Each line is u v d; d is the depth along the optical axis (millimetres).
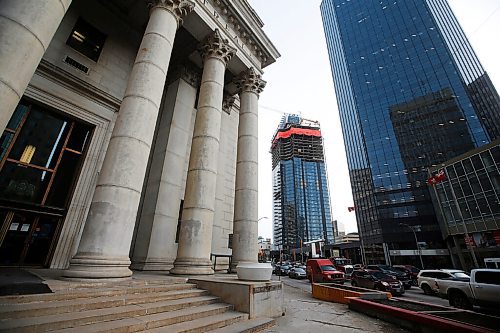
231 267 12031
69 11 11867
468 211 37062
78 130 11461
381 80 74000
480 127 58156
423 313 7203
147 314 5383
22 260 8945
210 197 10766
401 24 77438
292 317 8141
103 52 12742
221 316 6262
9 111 5457
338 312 9352
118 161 7375
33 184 9742
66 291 5277
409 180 60969
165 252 12219
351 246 79938
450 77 65375
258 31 16453
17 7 5938
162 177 13195
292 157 152500
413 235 56375
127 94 8414
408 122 66125
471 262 36688
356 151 73562
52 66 10539
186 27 13281
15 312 4043
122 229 6883
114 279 6301
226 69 16281
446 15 73312
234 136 19375
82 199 10578
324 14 107750
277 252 126125
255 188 13516
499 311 10070
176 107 15086
